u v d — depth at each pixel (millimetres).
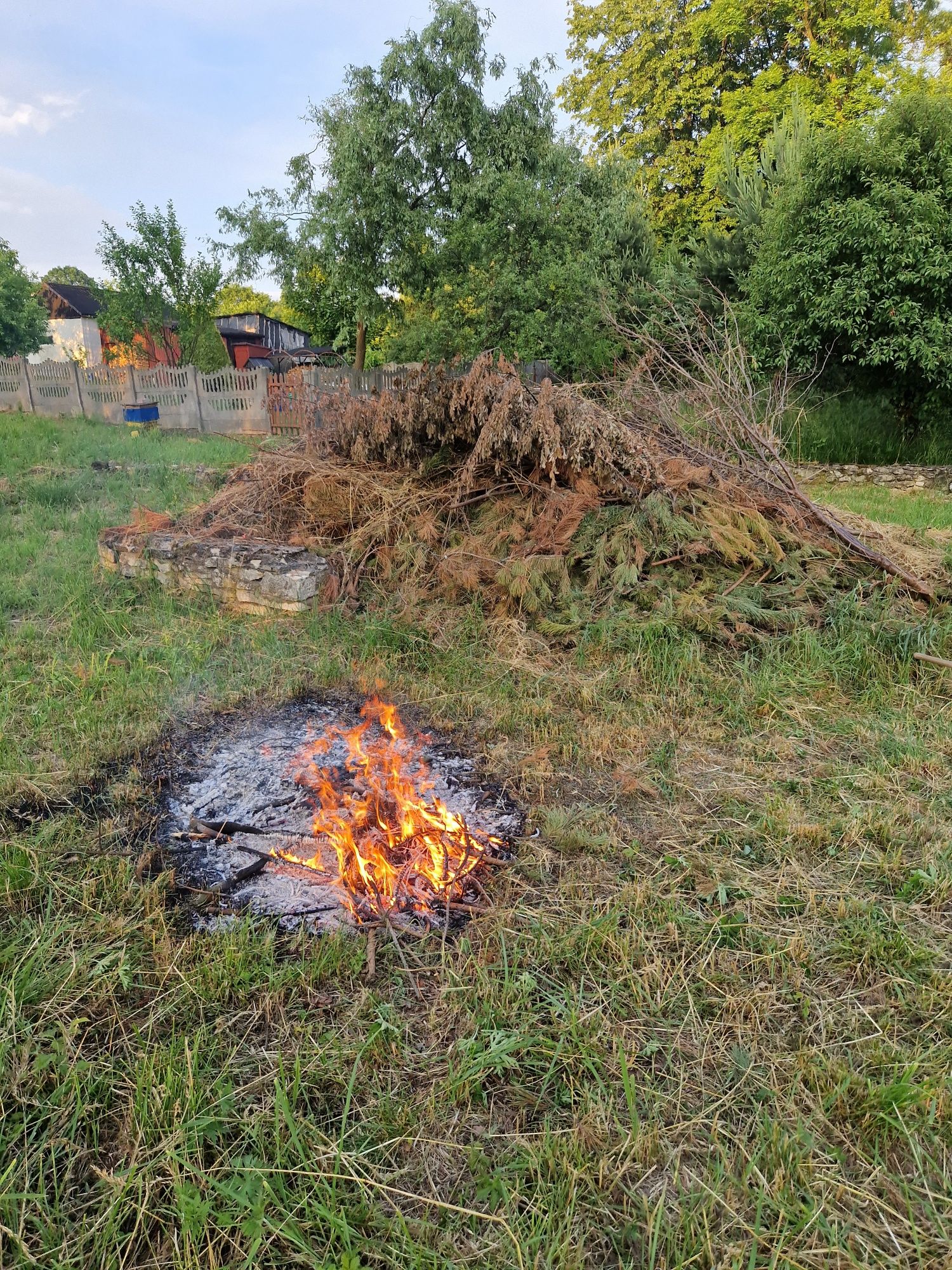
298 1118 1945
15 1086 2008
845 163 10578
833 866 2986
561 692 4422
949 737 3920
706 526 5355
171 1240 1689
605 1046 2180
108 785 3525
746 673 4574
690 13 23359
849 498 9914
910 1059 2139
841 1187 1804
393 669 4773
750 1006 2318
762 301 12039
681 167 23172
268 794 3496
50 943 2504
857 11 20562
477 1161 1848
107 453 11820
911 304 10188
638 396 6570
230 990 2367
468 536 5785
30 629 5207
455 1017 2289
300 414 14742
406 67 13883
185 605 5816
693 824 3281
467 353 13992
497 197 13586
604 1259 1684
